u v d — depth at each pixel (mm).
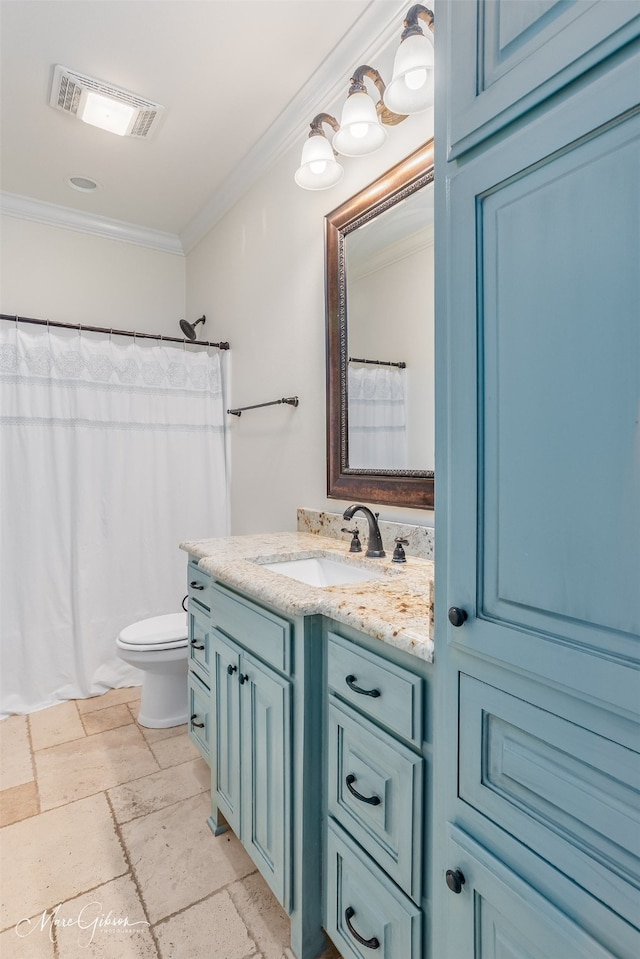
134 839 1500
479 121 613
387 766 851
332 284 1788
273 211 2236
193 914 1247
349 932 974
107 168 2422
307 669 1040
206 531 2787
